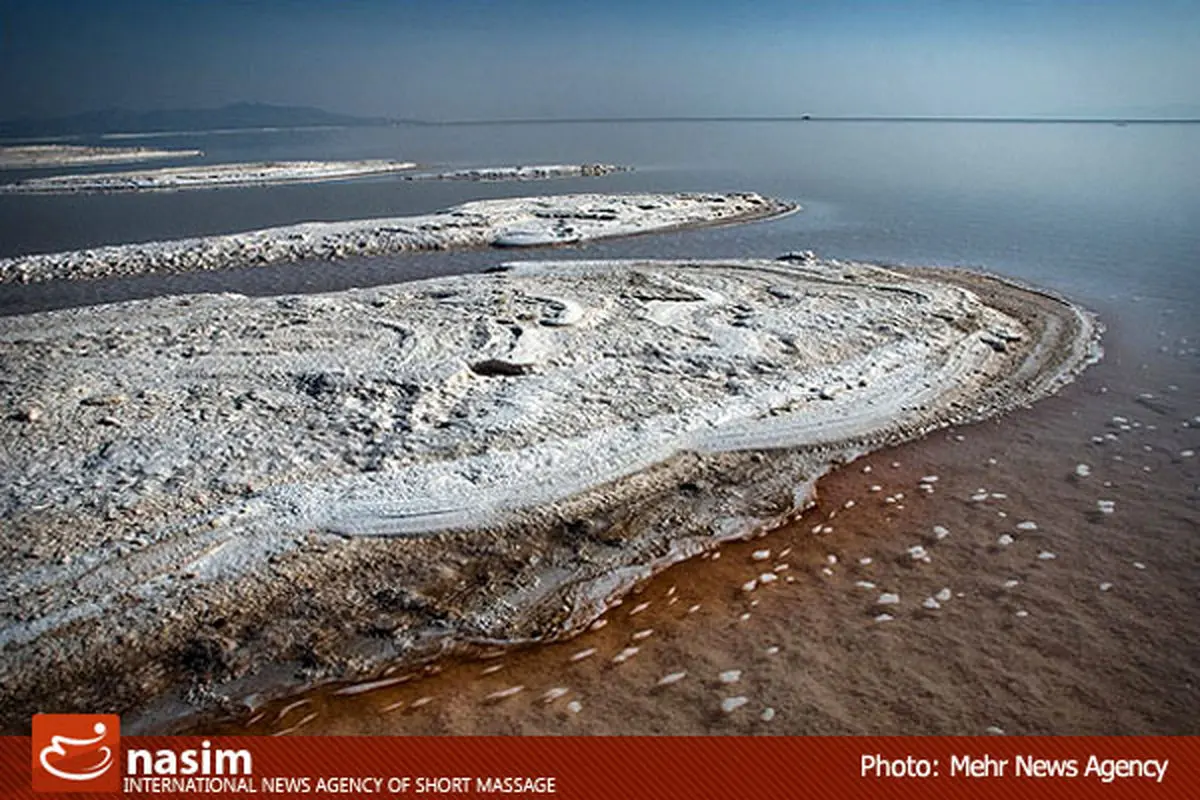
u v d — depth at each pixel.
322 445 8.38
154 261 18.83
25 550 6.57
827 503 7.85
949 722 5.03
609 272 16.42
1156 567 6.66
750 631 5.96
